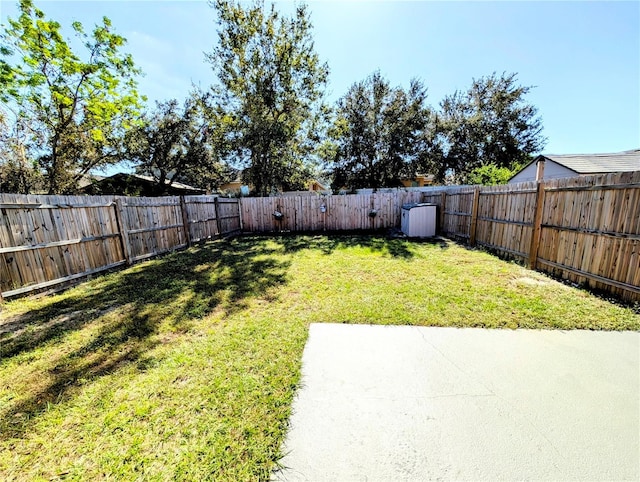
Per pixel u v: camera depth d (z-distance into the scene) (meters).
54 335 2.63
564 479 1.24
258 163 13.33
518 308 2.96
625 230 3.01
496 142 19.22
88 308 3.26
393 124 17.88
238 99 13.19
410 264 4.86
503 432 1.49
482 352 2.23
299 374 2.01
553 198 4.03
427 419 1.59
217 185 22.58
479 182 12.90
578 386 1.82
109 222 4.82
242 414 1.65
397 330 2.61
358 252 6.07
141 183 17.41
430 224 7.98
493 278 3.96
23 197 3.55
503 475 1.26
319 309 3.11
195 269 4.88
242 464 1.35
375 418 1.60
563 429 1.49
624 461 1.31
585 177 3.48
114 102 9.14
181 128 16.92
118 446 1.46
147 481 1.28
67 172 10.82
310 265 5.00
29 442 1.50
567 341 2.35
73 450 1.45
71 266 4.14
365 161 19.17
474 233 6.35
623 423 1.52
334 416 1.62
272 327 2.72
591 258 3.43
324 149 14.46
